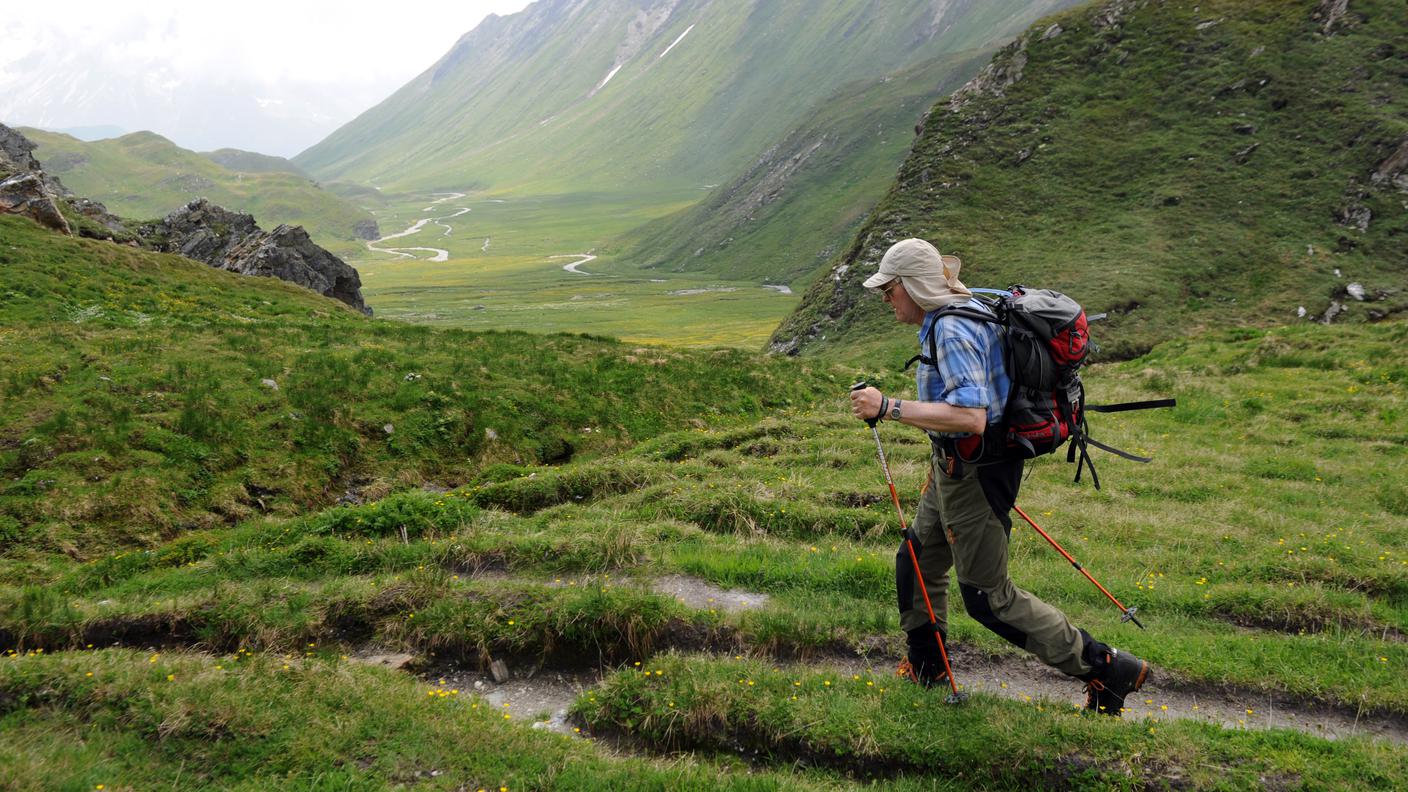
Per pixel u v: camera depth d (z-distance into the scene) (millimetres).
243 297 39438
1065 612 8984
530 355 27438
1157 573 10492
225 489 17844
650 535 11211
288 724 6047
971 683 7340
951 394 5430
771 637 7895
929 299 5742
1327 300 64250
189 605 8305
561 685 7730
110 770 5391
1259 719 6930
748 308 194500
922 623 6684
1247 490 14906
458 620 8070
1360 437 18875
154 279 37812
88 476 16828
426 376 23797
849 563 9695
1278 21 94562
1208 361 28500
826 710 6391
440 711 6551
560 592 8461
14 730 5789
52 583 11500
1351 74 85438
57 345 22359
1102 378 28547
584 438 23609
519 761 5844
